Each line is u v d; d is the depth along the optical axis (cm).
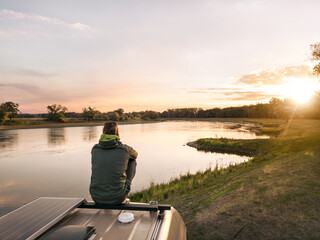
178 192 959
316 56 2288
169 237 188
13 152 2947
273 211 510
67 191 1291
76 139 4747
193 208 617
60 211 201
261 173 931
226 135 5300
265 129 6606
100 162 234
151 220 206
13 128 9038
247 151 2819
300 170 861
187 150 3094
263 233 425
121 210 226
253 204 564
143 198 907
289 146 2400
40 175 1703
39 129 8712
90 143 3978
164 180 1495
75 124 12619
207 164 2097
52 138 4984
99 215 214
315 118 10675
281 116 13788
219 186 869
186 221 525
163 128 8756
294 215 479
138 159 2392
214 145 3241
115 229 187
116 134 260
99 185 228
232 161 2239
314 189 615
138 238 173
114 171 230
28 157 2544
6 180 1555
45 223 175
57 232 160
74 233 159
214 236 437
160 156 2591
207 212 563
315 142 1994
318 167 866
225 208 565
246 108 19562
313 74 2339
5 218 186
